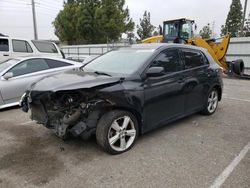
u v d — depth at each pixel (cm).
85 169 337
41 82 400
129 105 382
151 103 416
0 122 533
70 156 374
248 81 1255
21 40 1038
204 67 548
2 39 997
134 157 372
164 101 440
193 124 524
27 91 411
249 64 1694
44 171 331
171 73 455
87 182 307
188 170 336
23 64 666
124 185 301
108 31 4312
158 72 399
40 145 411
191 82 498
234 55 1758
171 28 1559
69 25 4359
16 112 612
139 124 412
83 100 356
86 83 361
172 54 471
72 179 313
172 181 310
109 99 361
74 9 4353
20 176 319
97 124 370
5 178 314
